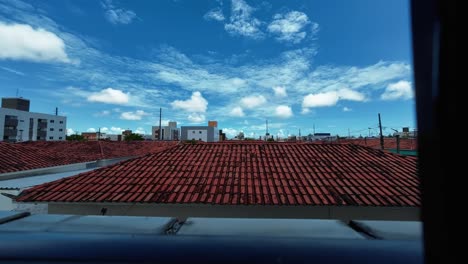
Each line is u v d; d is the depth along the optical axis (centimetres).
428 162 69
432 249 69
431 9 67
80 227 133
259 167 802
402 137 2277
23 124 5916
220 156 913
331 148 1001
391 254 101
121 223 139
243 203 561
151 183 672
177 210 589
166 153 932
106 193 612
